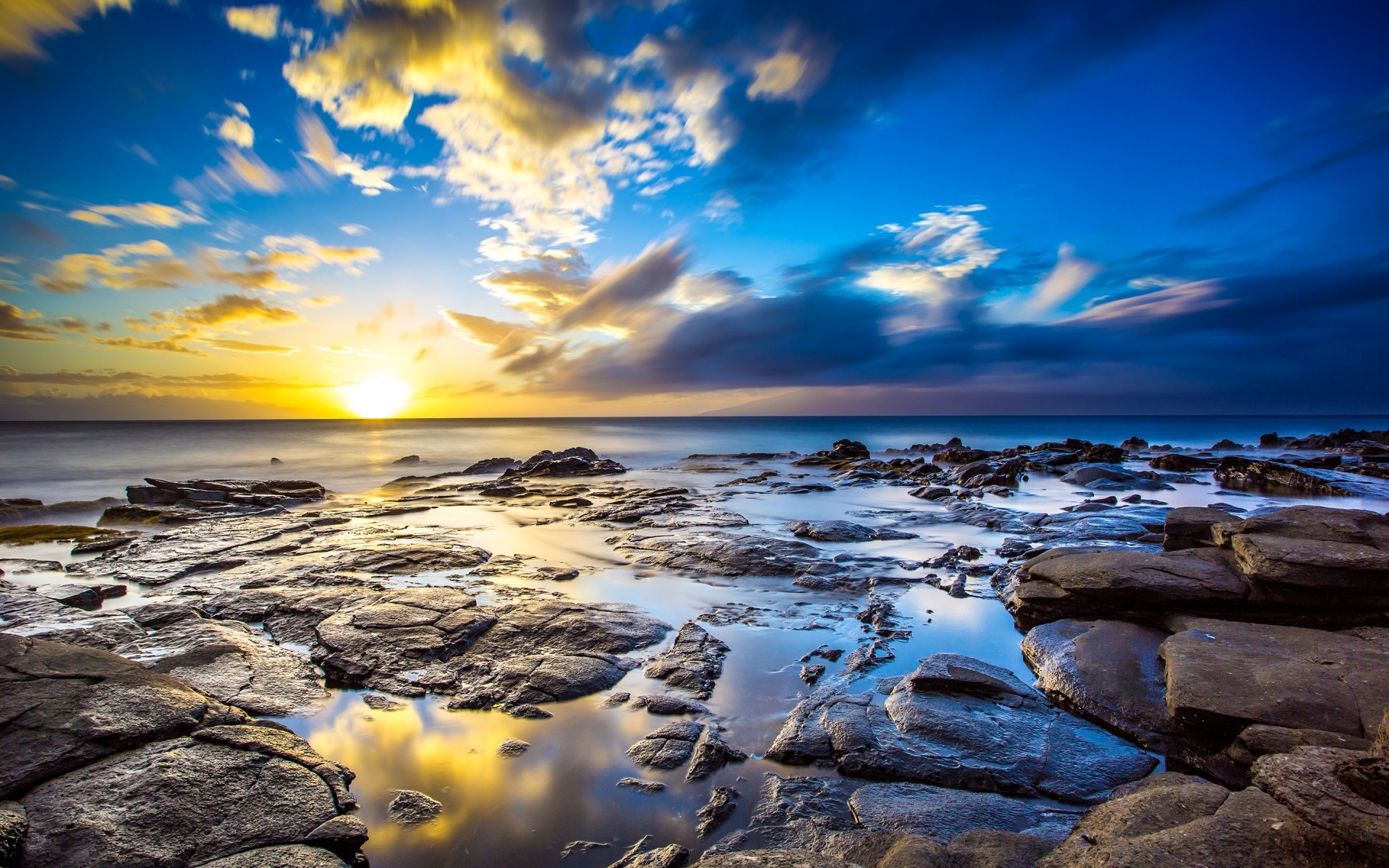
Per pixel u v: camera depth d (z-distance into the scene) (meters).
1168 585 8.37
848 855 4.34
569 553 14.56
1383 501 21.00
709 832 4.78
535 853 4.55
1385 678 5.94
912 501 23.75
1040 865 3.79
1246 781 5.18
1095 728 6.26
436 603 9.72
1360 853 3.14
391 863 4.43
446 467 42.22
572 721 6.51
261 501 22.70
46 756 4.60
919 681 6.95
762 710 6.80
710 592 11.25
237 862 3.89
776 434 99.31
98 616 9.03
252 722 5.60
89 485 32.34
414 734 6.25
